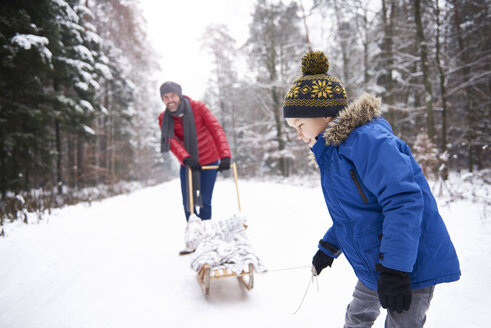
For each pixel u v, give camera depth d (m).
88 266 3.56
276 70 19.20
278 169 22.66
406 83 13.30
